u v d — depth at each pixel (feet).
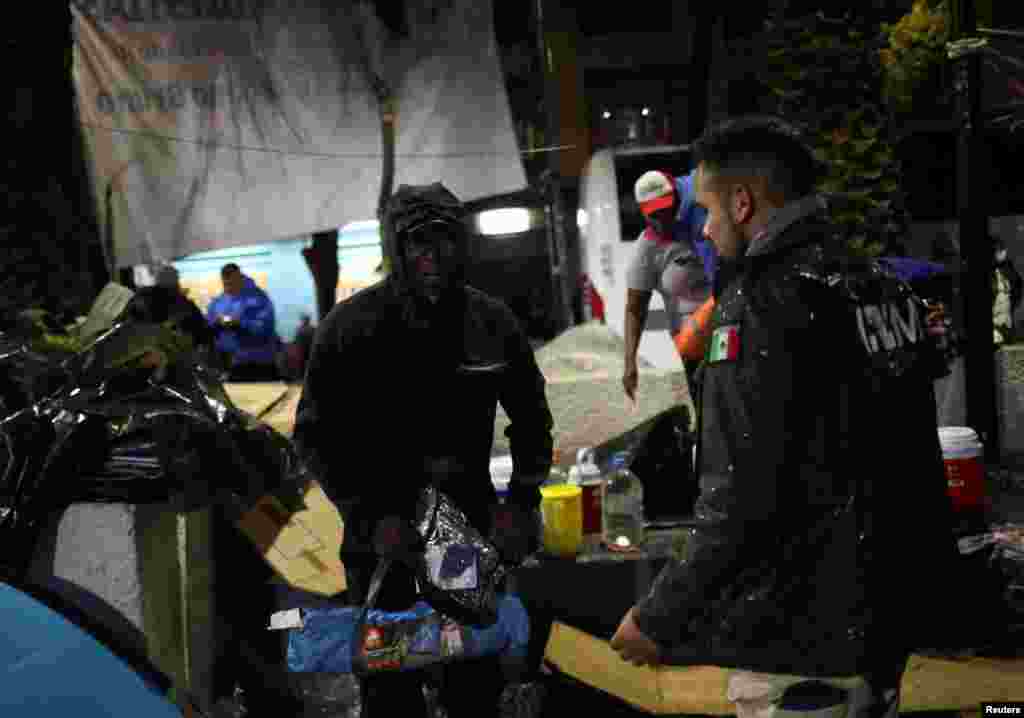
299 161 23.71
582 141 53.06
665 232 14.66
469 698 8.72
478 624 7.74
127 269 28.94
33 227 19.31
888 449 5.51
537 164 43.27
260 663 10.83
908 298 5.92
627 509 12.34
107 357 9.36
